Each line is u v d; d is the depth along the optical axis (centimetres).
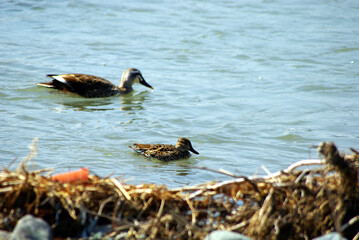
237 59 2302
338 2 3419
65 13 2980
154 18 2966
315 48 2473
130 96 1962
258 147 1362
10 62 2150
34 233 639
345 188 704
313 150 1328
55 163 1165
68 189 726
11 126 1441
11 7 3008
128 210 719
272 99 1800
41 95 1847
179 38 2605
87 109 1744
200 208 745
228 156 1298
